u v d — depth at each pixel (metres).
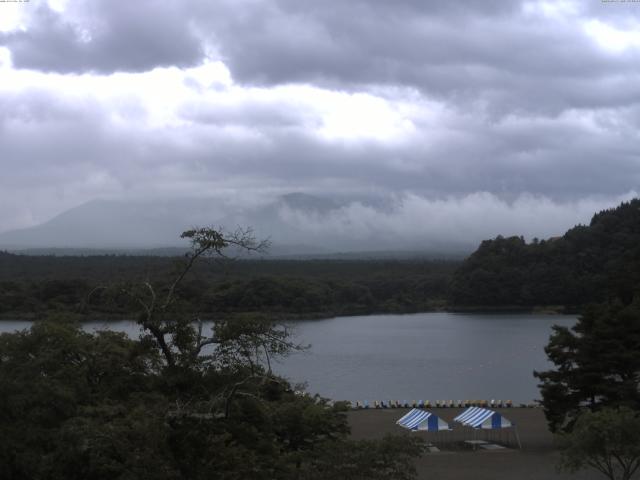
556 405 60.84
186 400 29.14
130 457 25.12
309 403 44.38
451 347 154.25
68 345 35.00
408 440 32.78
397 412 79.75
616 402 57.84
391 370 121.94
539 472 51.94
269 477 29.55
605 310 63.00
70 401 29.45
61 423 27.78
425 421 60.28
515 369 123.69
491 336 174.88
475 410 63.41
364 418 75.31
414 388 104.75
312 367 125.94
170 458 26.44
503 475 51.19
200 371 29.56
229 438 29.31
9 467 25.36
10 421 26.66
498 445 62.12
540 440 64.00
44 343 34.78
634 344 61.50
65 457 25.47
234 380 28.86
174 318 29.41
